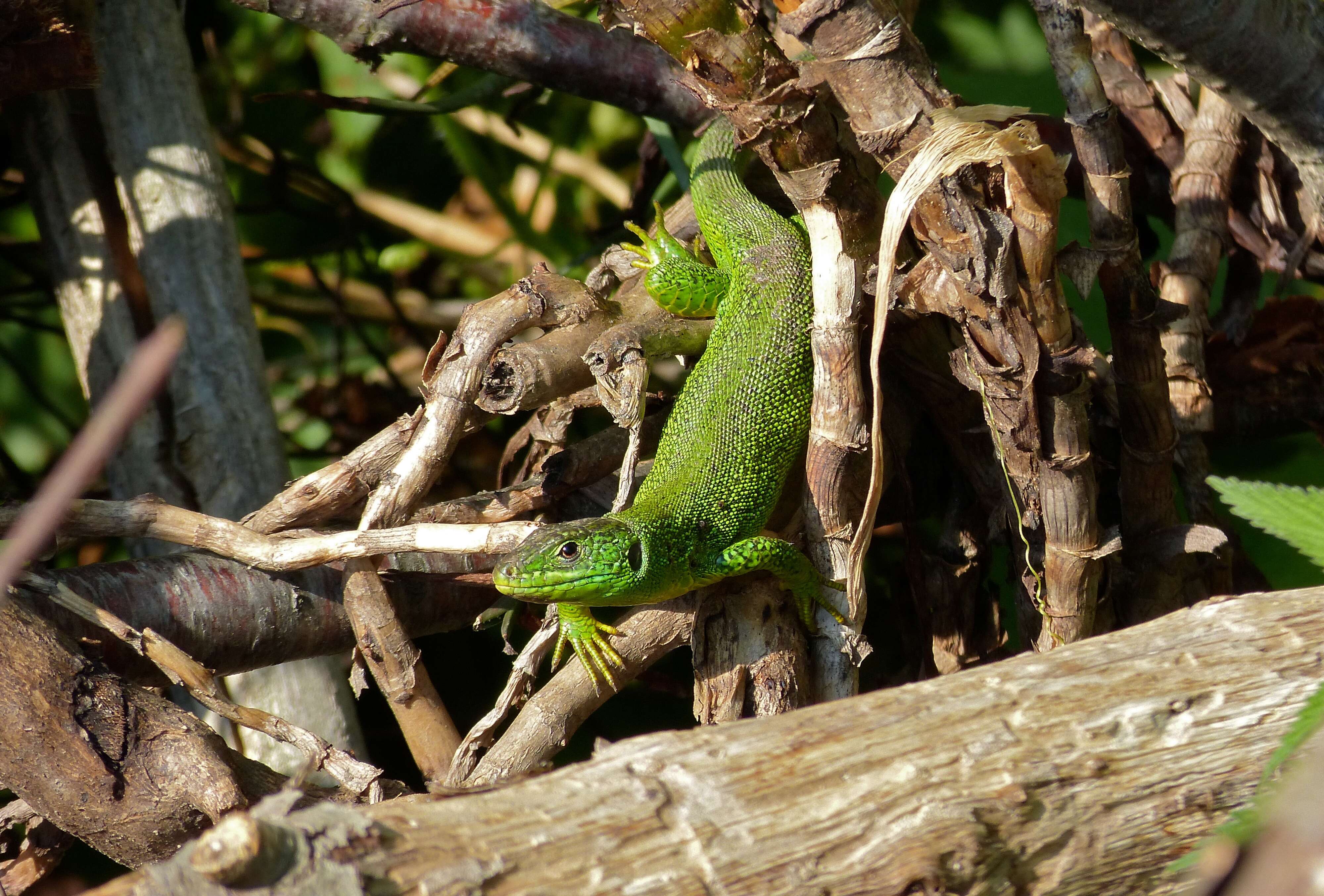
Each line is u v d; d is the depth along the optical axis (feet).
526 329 25.48
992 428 23.09
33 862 23.43
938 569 27.25
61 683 18.33
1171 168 33.12
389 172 45.75
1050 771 13.65
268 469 31.19
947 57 40.22
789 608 24.82
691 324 31.17
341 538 23.35
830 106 23.02
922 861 12.96
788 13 19.92
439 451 24.44
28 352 42.63
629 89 33.09
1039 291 20.66
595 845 12.39
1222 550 28.30
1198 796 13.89
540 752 23.93
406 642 24.16
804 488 29.78
